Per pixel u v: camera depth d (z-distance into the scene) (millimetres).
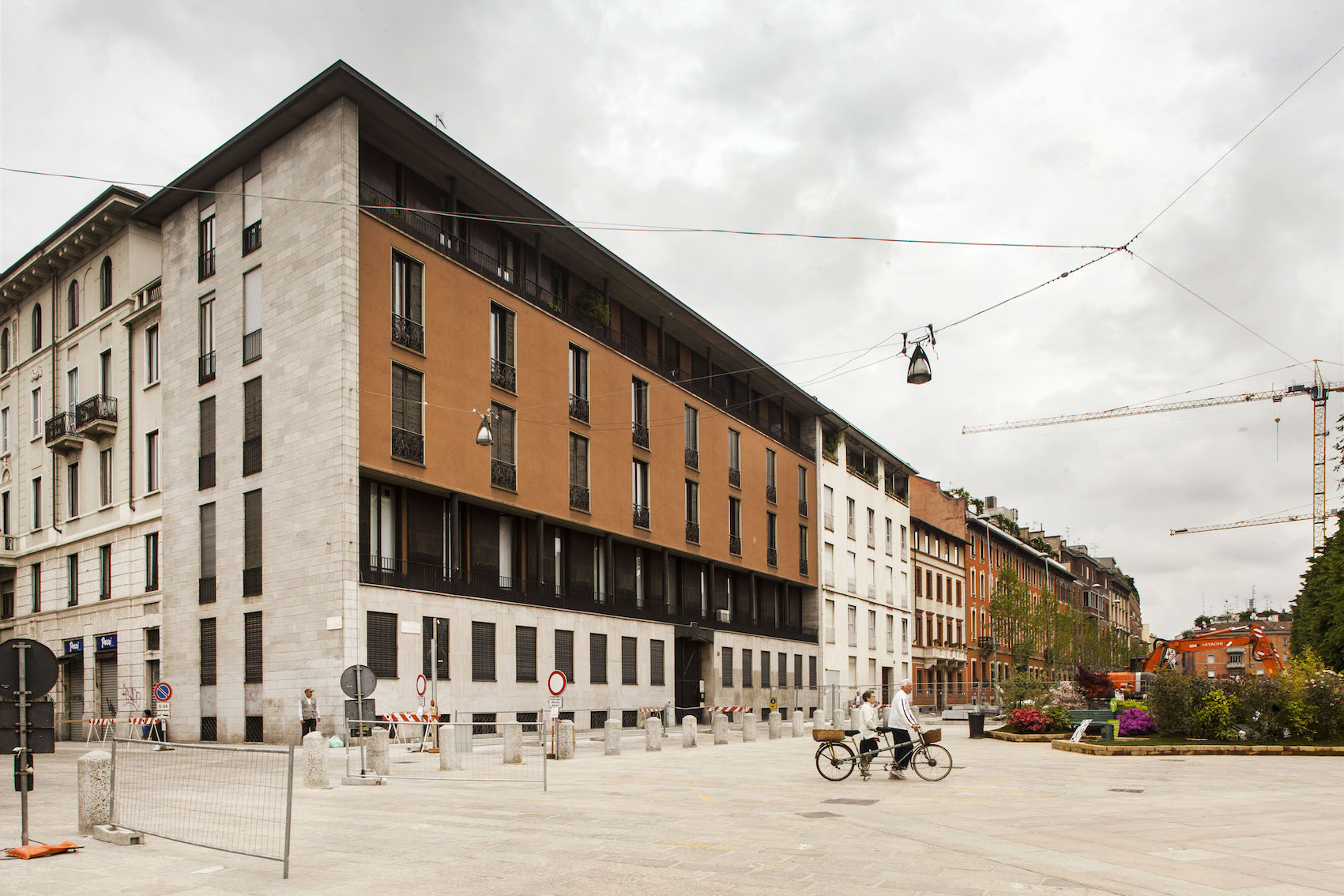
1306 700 23922
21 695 9875
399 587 27484
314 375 27000
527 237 35438
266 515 27812
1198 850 9742
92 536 35000
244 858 9352
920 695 64250
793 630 53156
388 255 28266
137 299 33969
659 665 40219
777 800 14125
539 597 33312
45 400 38312
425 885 8172
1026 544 97438
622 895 7730
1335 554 49281
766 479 51375
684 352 46219
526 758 23109
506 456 32438
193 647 29625
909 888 7934
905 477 70000
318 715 25594
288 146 28656
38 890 7984
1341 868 8852
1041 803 13641
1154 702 25656
